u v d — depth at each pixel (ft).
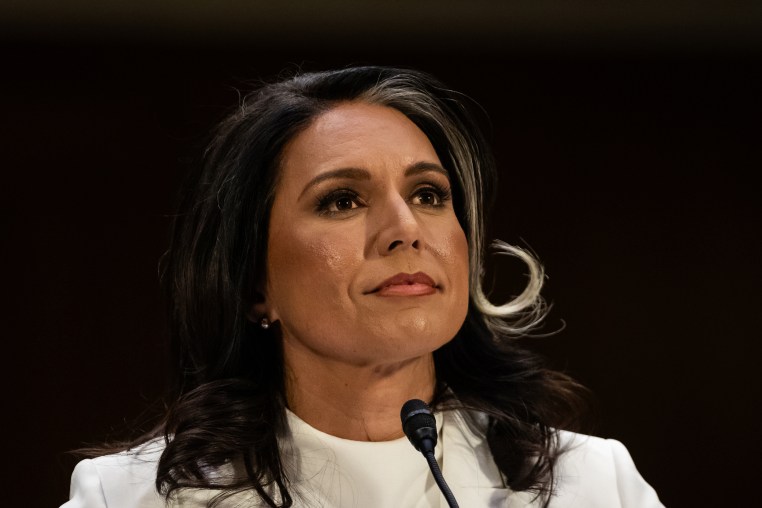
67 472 44.19
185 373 22.72
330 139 20.61
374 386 20.58
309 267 19.98
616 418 47.42
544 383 23.35
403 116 21.67
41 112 43.73
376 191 20.25
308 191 20.31
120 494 21.33
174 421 21.48
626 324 47.47
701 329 47.67
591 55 46.14
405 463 20.65
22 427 44.29
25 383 44.37
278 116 21.01
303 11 42.57
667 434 47.50
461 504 20.97
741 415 47.47
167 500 20.58
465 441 21.99
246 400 21.30
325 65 43.50
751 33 45.06
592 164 47.16
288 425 21.11
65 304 44.62
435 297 19.93
